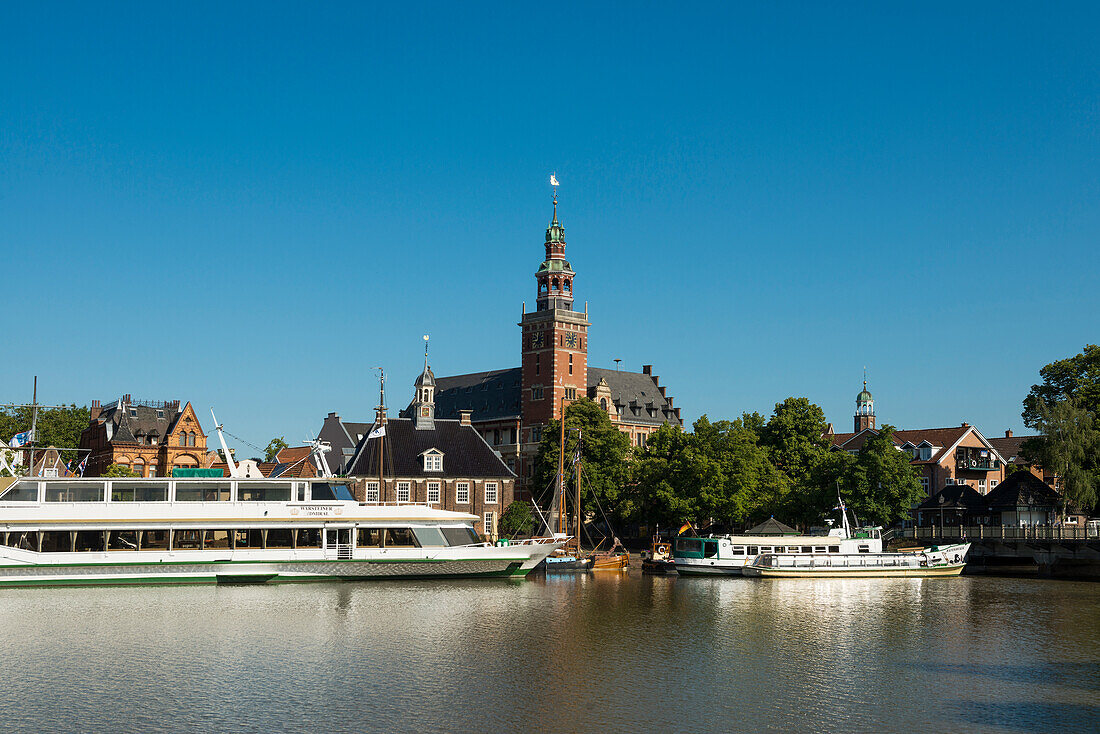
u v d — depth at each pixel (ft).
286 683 148.77
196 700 138.92
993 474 486.79
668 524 395.75
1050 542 339.57
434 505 440.45
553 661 165.27
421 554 281.13
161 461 539.29
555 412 539.29
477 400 606.55
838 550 327.88
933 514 399.03
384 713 132.77
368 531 279.28
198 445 541.75
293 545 273.13
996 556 367.25
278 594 249.34
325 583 273.54
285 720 129.49
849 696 142.92
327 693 142.82
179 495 271.90
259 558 269.23
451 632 192.54
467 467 449.48
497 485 450.71
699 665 163.12
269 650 173.47
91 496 265.13
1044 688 148.05
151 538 264.11
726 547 322.96
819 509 374.63
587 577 314.35
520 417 564.71
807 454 409.08
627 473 416.05
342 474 435.94
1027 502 368.27
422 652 172.14
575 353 552.00
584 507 412.98
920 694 144.05
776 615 220.23
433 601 238.27
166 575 264.11
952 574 331.57
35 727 126.41
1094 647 181.57
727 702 139.13
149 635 187.62
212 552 266.36
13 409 605.31
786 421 413.59
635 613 220.84
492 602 237.86
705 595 260.42
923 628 202.80
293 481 278.87
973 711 135.03
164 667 159.33
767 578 313.94
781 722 129.70
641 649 176.55
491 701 138.82
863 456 370.73
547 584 285.23
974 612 228.22
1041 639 190.08
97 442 556.10
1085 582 309.42
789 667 161.99
